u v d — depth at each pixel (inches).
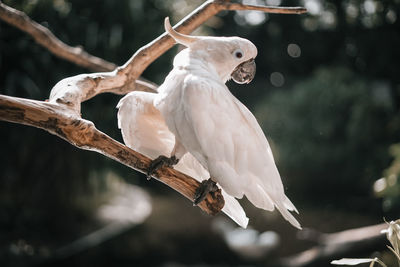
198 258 301.6
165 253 302.4
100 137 82.7
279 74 566.9
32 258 254.2
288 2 448.1
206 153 77.6
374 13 276.4
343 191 437.1
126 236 306.7
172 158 86.4
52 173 293.0
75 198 302.4
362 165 418.9
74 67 270.7
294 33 504.4
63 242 277.7
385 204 231.9
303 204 421.7
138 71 110.2
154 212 377.7
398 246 81.1
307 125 453.4
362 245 215.5
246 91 567.2
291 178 451.5
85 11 275.7
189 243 317.7
